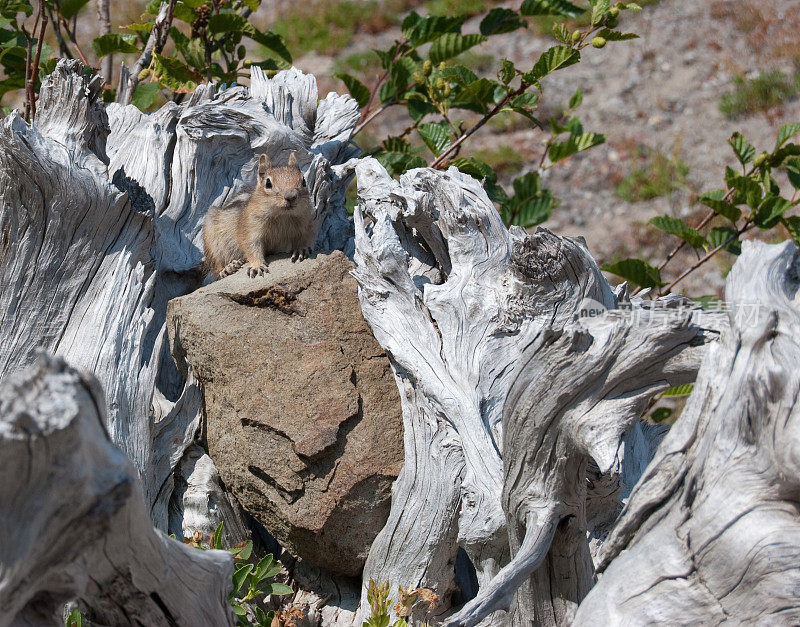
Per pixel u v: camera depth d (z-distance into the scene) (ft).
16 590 6.64
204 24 20.25
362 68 45.06
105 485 6.61
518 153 39.47
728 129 39.75
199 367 14.30
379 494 13.12
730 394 7.99
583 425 9.05
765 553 7.57
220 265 17.62
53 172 14.28
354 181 33.83
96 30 45.52
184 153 18.20
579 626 8.27
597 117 41.68
